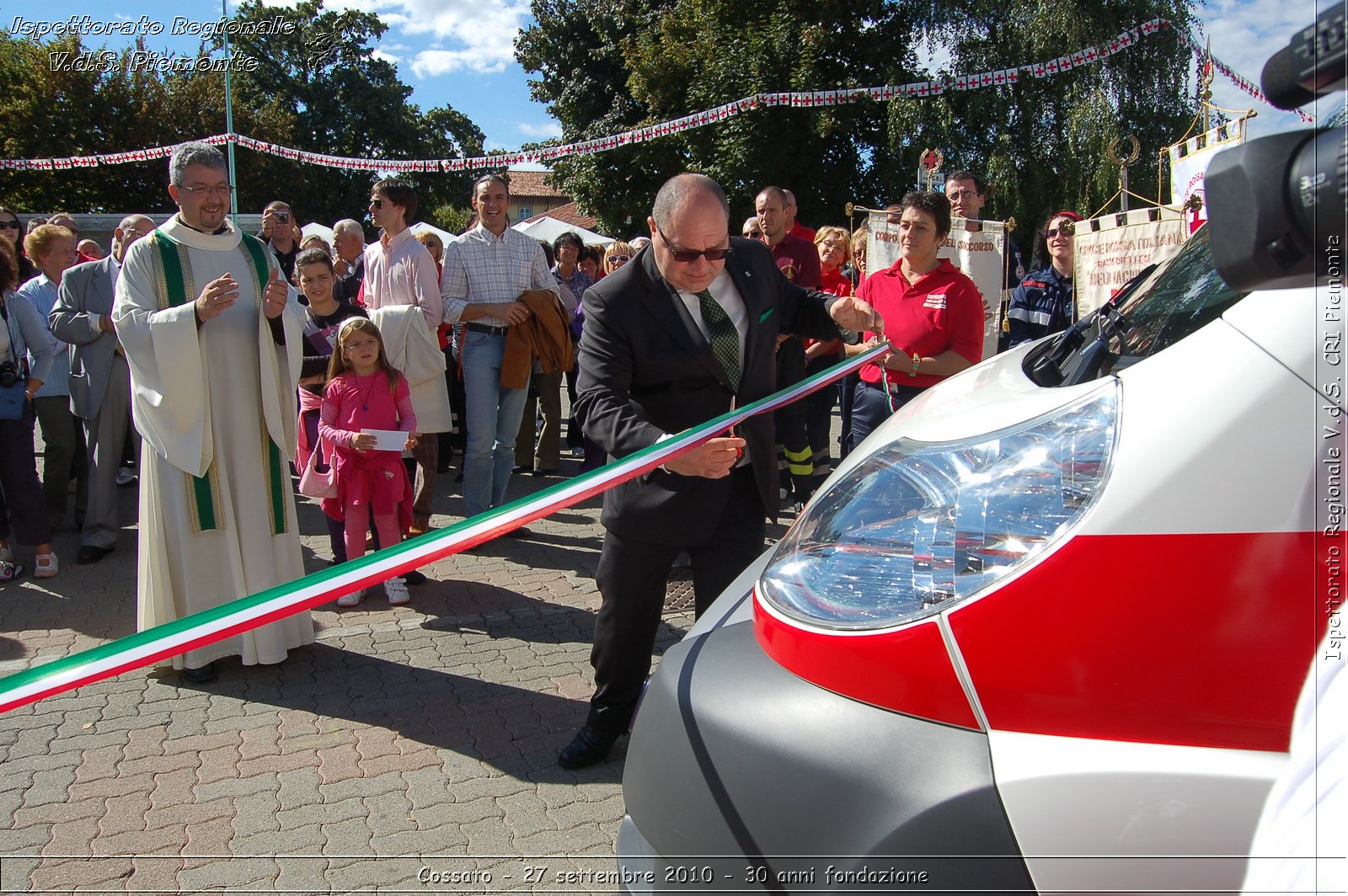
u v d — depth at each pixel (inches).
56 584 210.2
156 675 159.0
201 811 117.1
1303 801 47.3
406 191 223.8
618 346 106.7
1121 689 52.4
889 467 65.8
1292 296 53.7
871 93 478.9
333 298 229.1
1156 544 51.9
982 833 53.0
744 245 113.4
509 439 236.8
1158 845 50.8
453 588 204.7
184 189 149.9
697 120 484.1
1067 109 756.6
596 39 1215.6
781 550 71.7
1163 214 197.8
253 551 157.0
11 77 964.6
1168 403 54.2
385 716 143.3
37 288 247.1
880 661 57.6
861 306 112.1
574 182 1061.8
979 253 215.5
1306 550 50.9
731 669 67.4
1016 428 60.9
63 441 249.8
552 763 128.5
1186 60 733.9
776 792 59.7
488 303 223.8
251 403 155.6
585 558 227.0
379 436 183.8
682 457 83.2
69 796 120.9
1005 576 54.5
